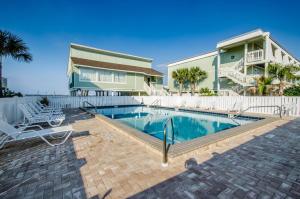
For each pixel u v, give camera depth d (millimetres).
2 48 10164
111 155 4301
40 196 2660
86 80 20219
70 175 3299
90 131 6844
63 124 8250
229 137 5508
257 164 3725
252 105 12719
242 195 2639
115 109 18672
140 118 13688
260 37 16609
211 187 2852
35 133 4848
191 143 4691
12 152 4539
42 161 3951
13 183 3029
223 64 21828
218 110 14094
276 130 6945
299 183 2963
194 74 23969
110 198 2596
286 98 10945
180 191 2744
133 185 2934
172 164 3750
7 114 7738
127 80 23781
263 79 13930
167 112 16516
